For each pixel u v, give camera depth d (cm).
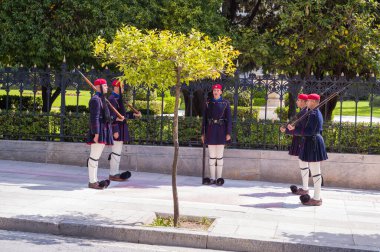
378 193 1066
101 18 1260
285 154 1133
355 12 1273
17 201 851
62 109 1226
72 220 747
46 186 980
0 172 1098
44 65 1328
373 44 1260
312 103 912
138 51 738
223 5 1458
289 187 1084
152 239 714
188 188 1027
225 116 1073
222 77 1152
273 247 682
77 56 1316
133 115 1123
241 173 1149
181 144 1206
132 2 1283
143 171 1188
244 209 861
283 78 1142
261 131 1165
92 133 950
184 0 1270
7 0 1233
